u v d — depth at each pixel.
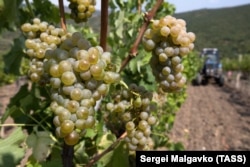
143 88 0.48
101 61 0.36
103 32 0.47
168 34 0.41
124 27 1.04
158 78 0.44
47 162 0.50
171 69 0.43
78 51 0.36
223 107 4.70
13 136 0.48
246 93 6.32
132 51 0.47
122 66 0.48
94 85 0.36
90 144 0.67
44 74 0.44
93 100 0.37
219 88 6.93
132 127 0.47
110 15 1.03
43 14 0.63
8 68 0.62
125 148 0.54
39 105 0.61
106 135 0.66
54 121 0.36
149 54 0.91
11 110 0.52
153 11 0.44
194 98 5.47
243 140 3.01
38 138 0.47
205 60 7.00
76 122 0.35
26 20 0.60
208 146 2.82
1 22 0.55
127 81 0.85
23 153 0.45
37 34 0.49
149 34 0.43
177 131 3.21
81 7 0.49
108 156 0.56
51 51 0.37
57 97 0.36
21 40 0.61
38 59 0.46
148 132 0.47
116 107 0.48
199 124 3.58
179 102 2.06
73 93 0.35
